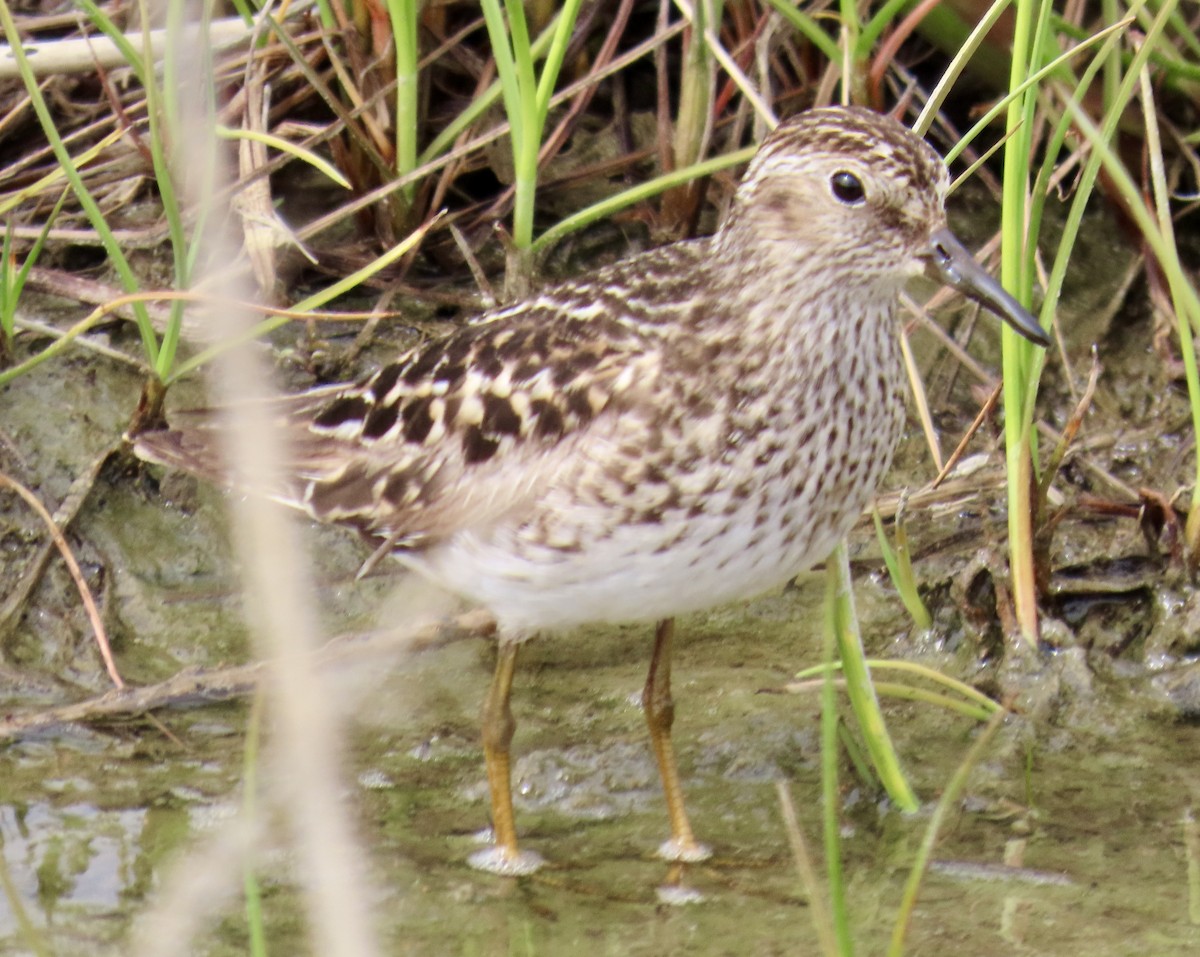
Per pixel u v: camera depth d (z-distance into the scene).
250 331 5.32
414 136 10.63
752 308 7.65
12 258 10.91
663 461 7.52
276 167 10.76
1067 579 9.97
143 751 8.95
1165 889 7.89
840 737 8.79
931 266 7.71
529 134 9.81
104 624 9.84
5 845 8.23
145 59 8.81
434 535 8.12
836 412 7.70
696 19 10.47
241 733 9.10
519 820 8.59
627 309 7.87
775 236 7.69
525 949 7.54
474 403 8.00
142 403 9.91
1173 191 11.38
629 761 9.01
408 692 9.49
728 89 11.38
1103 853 8.20
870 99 10.70
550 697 9.50
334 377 10.74
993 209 11.72
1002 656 9.64
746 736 9.15
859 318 7.77
